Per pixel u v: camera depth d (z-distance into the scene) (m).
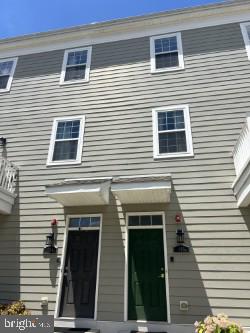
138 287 5.41
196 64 7.40
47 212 6.48
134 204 6.06
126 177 6.06
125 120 7.12
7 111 8.13
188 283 5.18
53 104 7.89
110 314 5.20
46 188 5.62
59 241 6.11
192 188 5.97
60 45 8.95
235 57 7.22
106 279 5.52
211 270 5.21
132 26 8.45
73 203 6.20
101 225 6.02
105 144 6.94
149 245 5.73
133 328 4.99
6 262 6.14
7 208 6.54
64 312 5.46
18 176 7.08
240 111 6.52
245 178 4.97
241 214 5.53
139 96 7.36
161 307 5.17
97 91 7.73
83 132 7.22
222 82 6.98
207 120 6.61
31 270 5.95
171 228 5.70
